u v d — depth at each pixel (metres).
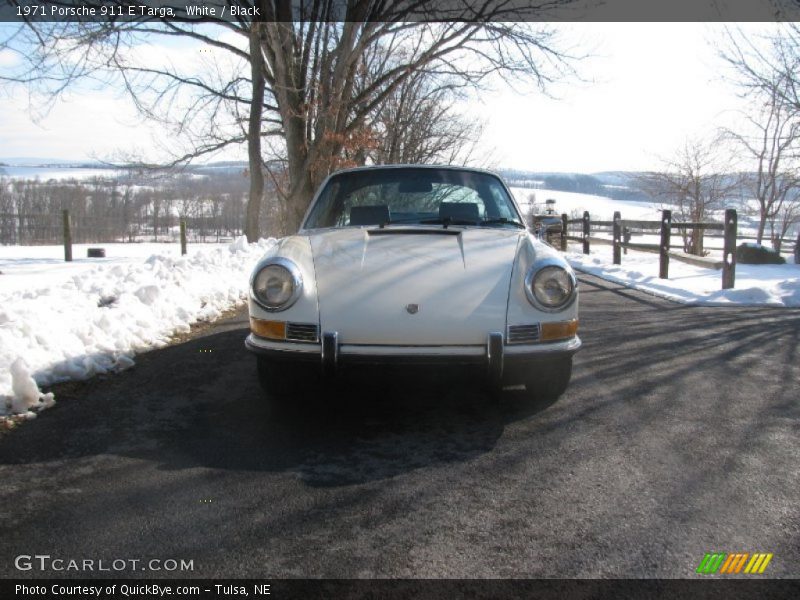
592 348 4.80
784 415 3.20
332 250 3.23
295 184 13.69
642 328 5.59
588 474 2.49
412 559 1.88
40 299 5.20
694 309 6.76
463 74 13.67
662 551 1.92
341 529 2.06
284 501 2.26
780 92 11.62
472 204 3.97
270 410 3.29
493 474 2.49
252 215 12.82
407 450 2.75
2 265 13.47
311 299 2.92
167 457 2.66
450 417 3.18
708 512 2.16
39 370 3.67
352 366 2.85
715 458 2.64
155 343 4.76
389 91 14.02
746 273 10.10
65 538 2.00
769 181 16.44
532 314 2.93
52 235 23.19
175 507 2.21
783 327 5.54
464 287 2.95
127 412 3.24
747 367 4.18
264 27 12.30
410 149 24.52
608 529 2.05
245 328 5.50
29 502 2.24
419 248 3.25
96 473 2.50
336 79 13.14
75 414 3.21
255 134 12.60
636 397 3.52
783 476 2.46
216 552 1.92
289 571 1.81
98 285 6.26
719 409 3.30
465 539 1.99
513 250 3.24
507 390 3.61
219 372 4.03
